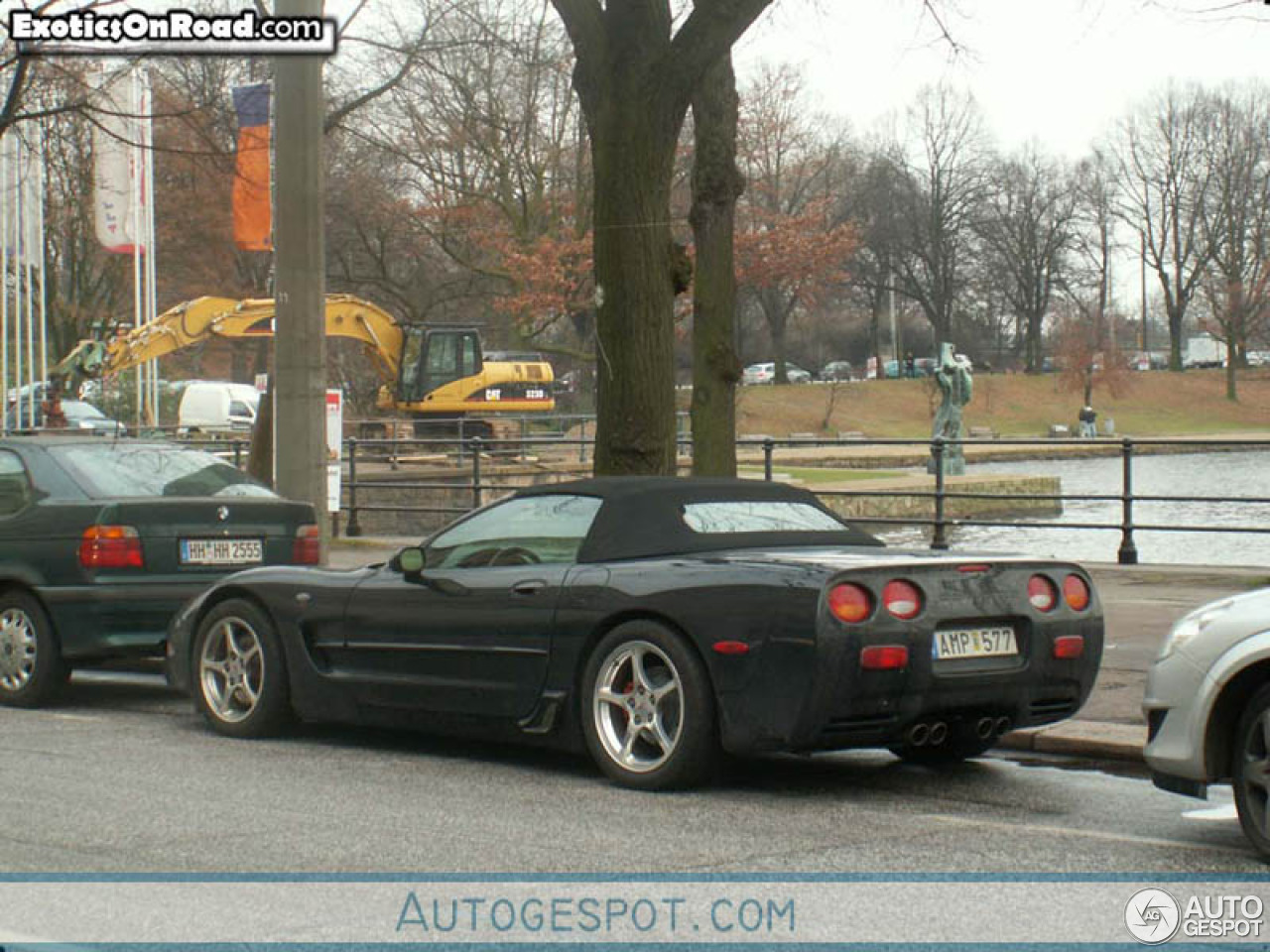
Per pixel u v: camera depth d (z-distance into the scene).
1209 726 7.09
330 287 63.22
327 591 10.16
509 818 7.89
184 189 52.53
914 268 111.88
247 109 19.12
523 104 37.16
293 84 15.51
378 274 62.00
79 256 50.59
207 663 10.73
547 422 52.59
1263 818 6.91
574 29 13.27
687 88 13.07
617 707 8.74
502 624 9.15
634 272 13.17
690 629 8.34
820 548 8.96
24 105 18.55
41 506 12.05
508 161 52.22
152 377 40.94
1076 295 119.38
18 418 26.33
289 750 10.05
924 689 8.16
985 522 19.39
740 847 7.25
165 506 12.06
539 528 9.31
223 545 12.28
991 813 8.07
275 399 15.65
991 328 131.12
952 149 107.94
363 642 9.90
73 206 38.44
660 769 8.48
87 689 13.20
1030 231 114.56
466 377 50.62
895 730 8.25
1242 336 111.31
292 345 15.57
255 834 7.53
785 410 101.38
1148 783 8.92
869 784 8.88
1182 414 110.38
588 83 13.27
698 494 9.24
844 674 7.95
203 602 10.79
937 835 7.53
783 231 74.50
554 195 57.62
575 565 8.97
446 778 9.02
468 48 21.69
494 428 51.47
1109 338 115.75
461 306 67.12
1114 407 111.50
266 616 10.48
